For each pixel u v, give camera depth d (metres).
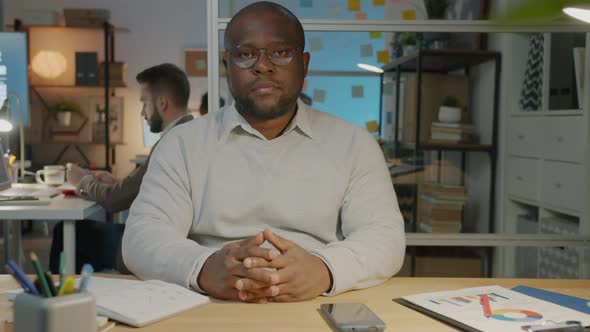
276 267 0.91
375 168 1.31
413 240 1.88
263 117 1.25
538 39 1.81
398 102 1.82
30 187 2.70
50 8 6.34
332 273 0.95
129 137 6.45
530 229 1.89
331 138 1.33
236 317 0.81
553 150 1.87
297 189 1.26
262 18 1.22
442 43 1.81
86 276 0.62
